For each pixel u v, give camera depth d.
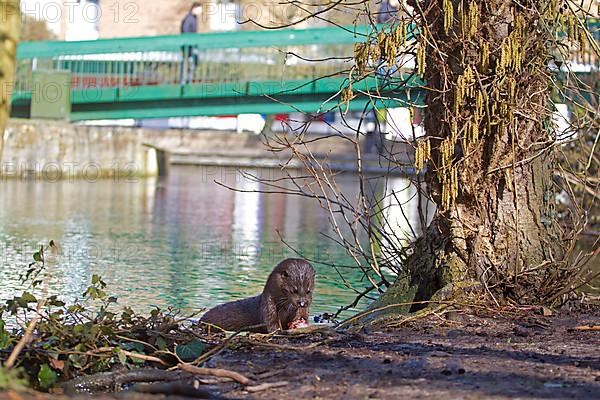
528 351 8.40
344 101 10.55
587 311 10.55
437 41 10.16
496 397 6.73
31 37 49.34
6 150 37.00
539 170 10.73
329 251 18.22
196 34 33.03
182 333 9.25
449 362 7.90
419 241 10.94
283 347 8.53
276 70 32.41
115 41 33.69
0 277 14.46
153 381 7.82
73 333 8.62
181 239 20.33
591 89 13.30
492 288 10.49
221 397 7.05
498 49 10.16
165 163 44.22
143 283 14.14
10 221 23.28
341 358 8.16
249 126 49.59
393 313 10.29
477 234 10.49
